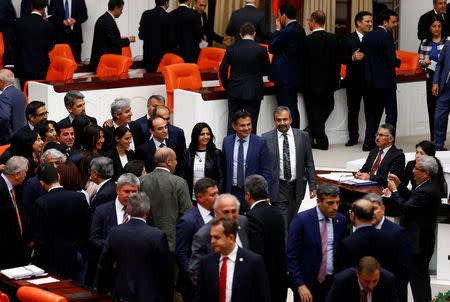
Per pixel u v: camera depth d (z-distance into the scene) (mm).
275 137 14609
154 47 24562
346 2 27469
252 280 9422
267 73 19688
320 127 21250
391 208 13641
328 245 11117
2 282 10945
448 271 14305
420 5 26094
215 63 24406
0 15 24844
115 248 10281
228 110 20062
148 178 12266
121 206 11258
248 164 14055
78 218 11906
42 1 23156
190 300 10469
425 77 23000
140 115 21359
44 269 11523
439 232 14234
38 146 13695
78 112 16172
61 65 22250
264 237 10734
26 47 23094
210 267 9492
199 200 10984
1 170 13305
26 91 21234
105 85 20609
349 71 21516
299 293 10977
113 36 23922
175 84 20953
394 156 14039
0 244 12414
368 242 10312
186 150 14109
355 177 14375
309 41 20719
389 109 21016
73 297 10289
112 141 14500
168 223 12266
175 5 28094
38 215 11734
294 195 14758
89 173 12961
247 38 19453
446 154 18141
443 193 13203
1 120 17625
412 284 12656
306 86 20969
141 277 10211
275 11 26438
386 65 20594
